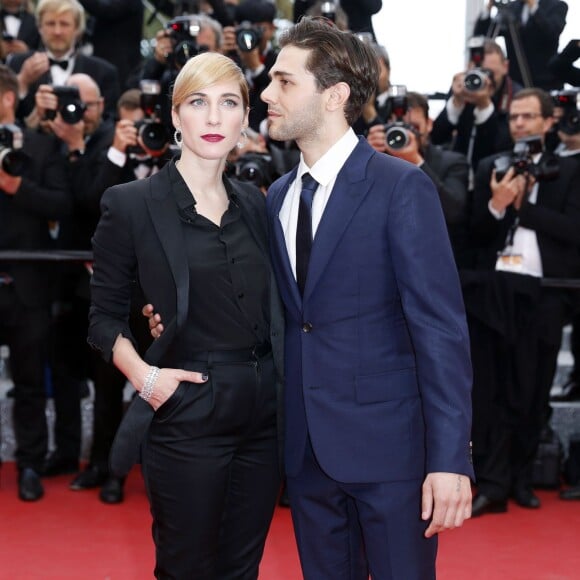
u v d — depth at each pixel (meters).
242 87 2.09
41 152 4.35
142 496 4.36
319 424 2.04
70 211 4.37
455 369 1.93
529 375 4.18
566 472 4.63
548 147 4.95
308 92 2.05
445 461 1.89
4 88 4.30
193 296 2.07
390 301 2.04
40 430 4.39
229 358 2.10
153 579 3.37
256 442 2.14
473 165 5.05
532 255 4.35
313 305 2.05
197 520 2.07
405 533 2.03
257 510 2.16
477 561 3.57
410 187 2.00
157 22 7.36
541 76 5.65
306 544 2.15
